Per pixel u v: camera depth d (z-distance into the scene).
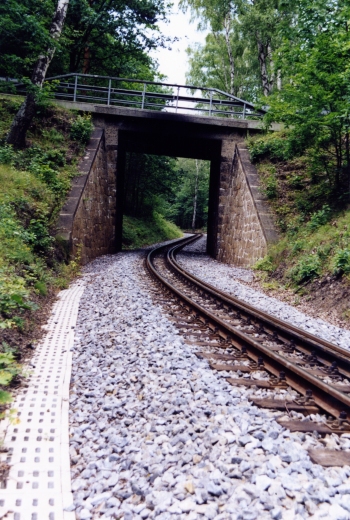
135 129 21.08
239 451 3.16
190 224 75.44
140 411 4.00
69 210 14.70
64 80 25.33
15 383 4.59
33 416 3.87
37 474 3.01
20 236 10.32
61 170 16.72
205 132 21.58
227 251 21.12
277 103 14.27
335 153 15.89
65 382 4.69
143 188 39.06
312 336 6.89
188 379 4.66
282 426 3.67
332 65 12.70
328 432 3.65
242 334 6.03
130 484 2.88
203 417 3.79
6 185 12.59
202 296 10.66
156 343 6.00
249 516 2.45
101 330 6.77
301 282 11.59
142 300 9.02
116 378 4.80
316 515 2.48
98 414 3.97
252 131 21.53
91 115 20.56
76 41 24.44
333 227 12.42
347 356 6.05
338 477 2.91
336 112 12.55
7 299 6.64
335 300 9.66
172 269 15.87
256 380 4.87
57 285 10.40
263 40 28.05
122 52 26.59
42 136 17.98
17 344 5.70
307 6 12.45
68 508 2.67
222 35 33.91
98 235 19.17
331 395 4.02
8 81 18.17
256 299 10.77
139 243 32.22
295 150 15.25
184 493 2.71
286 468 2.94
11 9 13.84
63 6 15.37
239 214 19.59
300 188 17.34
